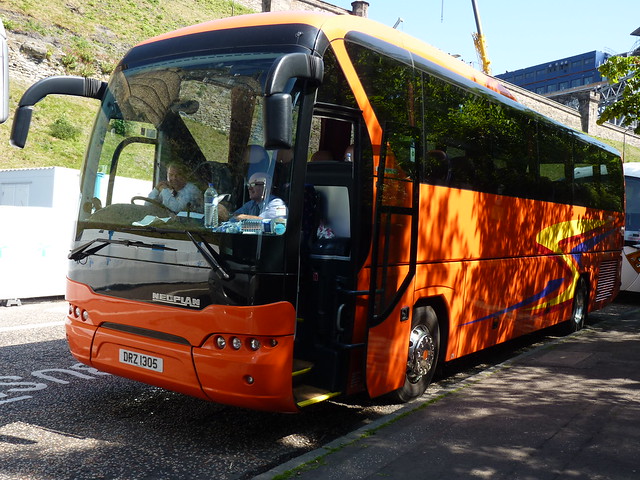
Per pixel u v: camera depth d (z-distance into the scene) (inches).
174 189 194.7
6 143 1126.4
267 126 164.9
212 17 1819.6
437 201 252.8
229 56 199.3
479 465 173.2
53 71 1379.2
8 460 180.7
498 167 306.7
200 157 193.3
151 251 193.8
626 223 588.7
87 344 209.6
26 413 222.1
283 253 181.0
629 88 508.4
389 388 225.3
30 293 458.3
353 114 208.1
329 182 219.3
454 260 266.5
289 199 183.2
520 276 332.8
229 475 175.2
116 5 1638.8
